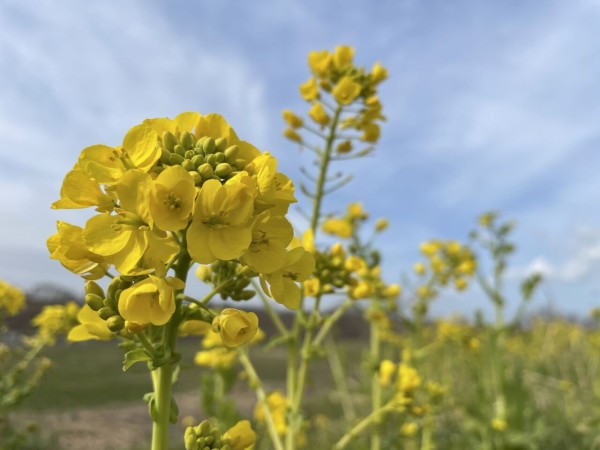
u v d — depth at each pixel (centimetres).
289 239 10
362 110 24
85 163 9
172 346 10
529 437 37
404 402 22
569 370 61
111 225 9
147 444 54
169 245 9
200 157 10
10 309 30
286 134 24
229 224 9
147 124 10
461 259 41
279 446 21
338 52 25
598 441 39
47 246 9
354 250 29
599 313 60
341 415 58
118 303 9
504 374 41
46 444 44
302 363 21
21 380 32
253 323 9
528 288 40
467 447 39
